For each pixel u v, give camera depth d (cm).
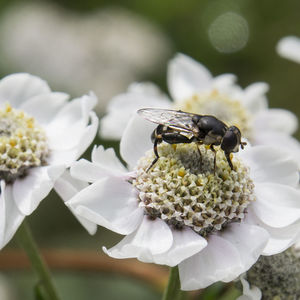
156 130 12
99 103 19
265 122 15
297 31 19
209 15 20
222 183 12
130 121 12
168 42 20
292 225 12
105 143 17
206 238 12
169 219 12
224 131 12
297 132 18
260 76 19
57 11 21
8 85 13
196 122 12
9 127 12
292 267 12
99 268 14
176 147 12
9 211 12
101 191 12
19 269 14
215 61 20
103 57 20
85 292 16
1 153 12
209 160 12
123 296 16
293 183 12
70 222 17
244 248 12
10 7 21
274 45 19
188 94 15
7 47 20
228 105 15
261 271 12
